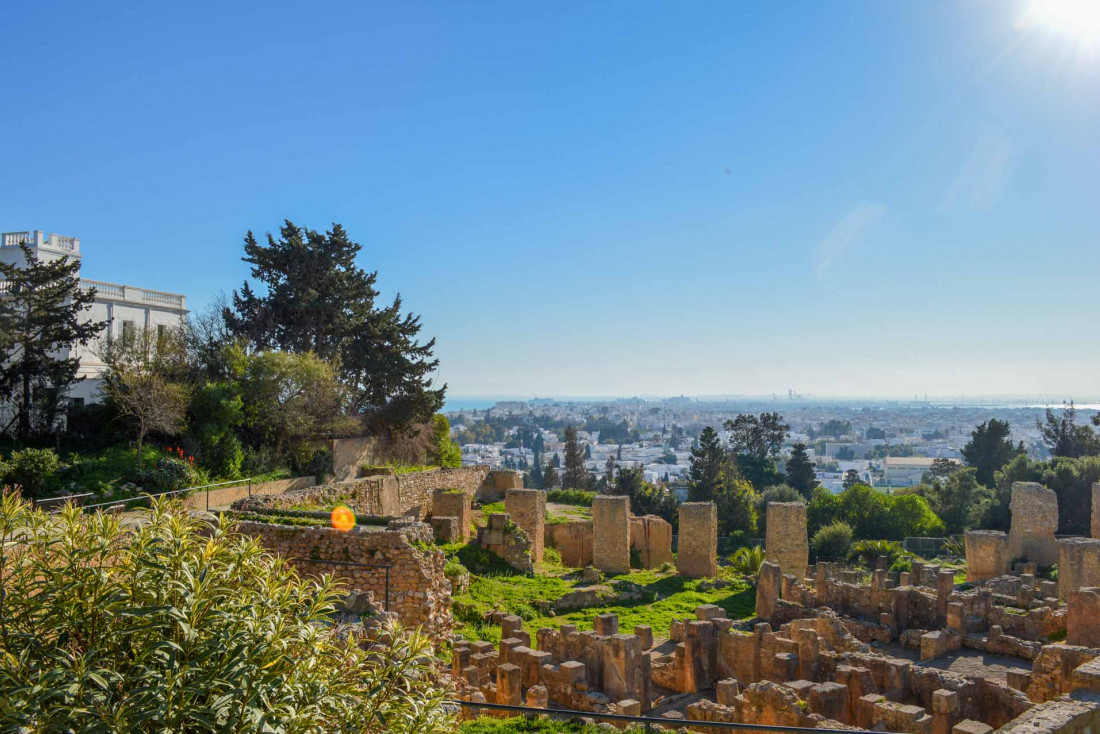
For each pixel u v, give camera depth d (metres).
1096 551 30.06
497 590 28.78
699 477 76.12
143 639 8.13
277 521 23.72
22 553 8.89
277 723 8.15
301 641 8.95
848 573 35.16
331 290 51.06
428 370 53.75
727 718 16.41
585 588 30.50
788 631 24.73
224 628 8.26
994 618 25.69
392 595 20.67
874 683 17.88
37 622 8.36
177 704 7.66
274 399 41.22
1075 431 79.25
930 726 15.13
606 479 104.31
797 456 93.94
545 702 16.77
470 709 16.41
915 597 27.12
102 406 38.44
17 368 36.19
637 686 18.95
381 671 9.62
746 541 61.44
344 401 47.62
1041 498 41.31
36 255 47.09
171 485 31.86
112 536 8.96
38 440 36.50
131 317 50.16
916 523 60.16
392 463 51.28
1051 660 18.20
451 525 33.03
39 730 7.14
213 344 44.94
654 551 42.31
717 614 24.50
